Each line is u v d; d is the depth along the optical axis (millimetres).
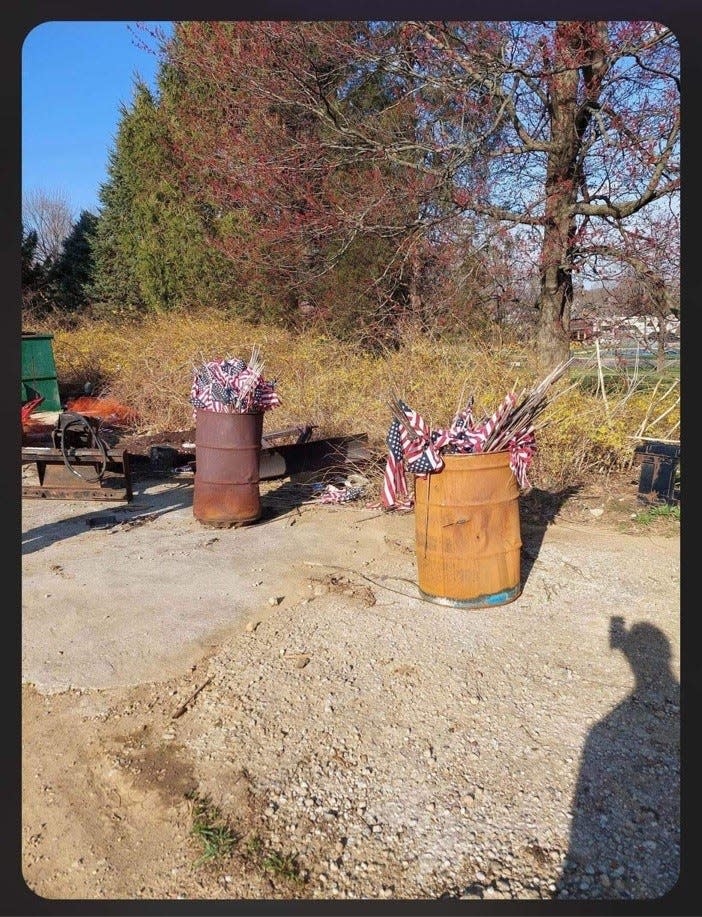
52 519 5398
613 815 2250
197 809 2258
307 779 2398
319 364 9102
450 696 2891
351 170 10039
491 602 3736
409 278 10547
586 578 4160
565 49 7230
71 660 3154
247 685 2951
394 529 5109
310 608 3719
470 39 7969
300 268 11539
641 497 5746
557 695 2918
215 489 5094
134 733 2641
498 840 2148
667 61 7152
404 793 2340
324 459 6426
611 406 6898
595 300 8922
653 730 2686
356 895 1966
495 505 3695
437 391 6652
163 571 4246
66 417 5469
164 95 15578
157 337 10953
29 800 2324
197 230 15094
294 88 9547
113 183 20672
